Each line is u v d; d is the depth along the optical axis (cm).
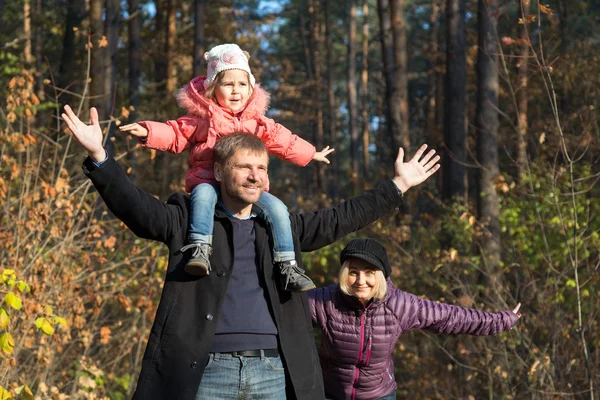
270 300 324
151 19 2422
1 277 489
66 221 708
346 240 1142
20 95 717
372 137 4797
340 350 471
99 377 767
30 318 639
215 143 355
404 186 355
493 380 842
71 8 1936
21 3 2092
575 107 1229
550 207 964
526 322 838
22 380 643
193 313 316
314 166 3800
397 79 1366
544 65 740
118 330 862
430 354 996
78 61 2005
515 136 1124
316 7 3866
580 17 2041
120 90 1864
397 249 1065
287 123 3722
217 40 2283
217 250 325
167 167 1482
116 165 309
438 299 934
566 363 771
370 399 481
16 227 679
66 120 300
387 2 1393
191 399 307
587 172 975
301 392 320
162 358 312
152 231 321
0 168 708
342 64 4925
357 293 457
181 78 2164
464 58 1385
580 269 879
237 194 323
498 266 936
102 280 754
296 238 339
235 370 314
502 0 1314
